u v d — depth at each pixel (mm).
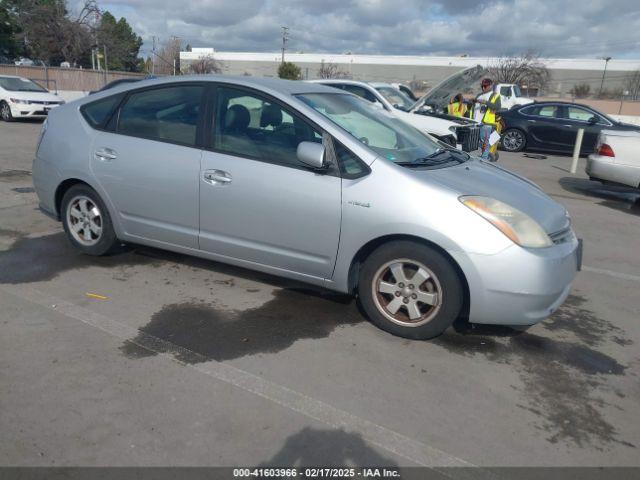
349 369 3195
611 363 3467
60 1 38938
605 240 6398
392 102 11094
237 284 4379
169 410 2727
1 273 4387
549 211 3643
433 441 2607
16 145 11602
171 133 4176
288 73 51531
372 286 3605
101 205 4566
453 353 3459
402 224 3357
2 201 6676
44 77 28297
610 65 64312
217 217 3990
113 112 4469
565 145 14516
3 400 2740
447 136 9328
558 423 2807
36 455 2383
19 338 3355
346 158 3570
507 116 15164
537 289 3285
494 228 3254
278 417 2719
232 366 3158
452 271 3350
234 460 2414
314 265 3740
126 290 4160
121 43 47344
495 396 3014
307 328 3682
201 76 4203
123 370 3059
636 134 8438
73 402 2750
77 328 3521
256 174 3770
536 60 61281
